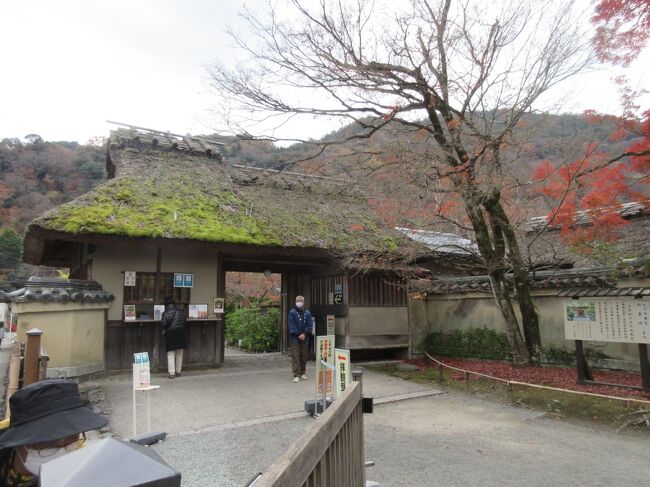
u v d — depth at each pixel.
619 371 8.50
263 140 9.27
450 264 13.44
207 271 10.60
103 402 7.04
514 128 8.82
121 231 8.47
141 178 10.56
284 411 6.70
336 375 5.65
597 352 8.87
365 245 11.36
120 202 9.37
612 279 8.32
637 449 5.25
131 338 9.59
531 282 9.92
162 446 5.15
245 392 7.93
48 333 7.89
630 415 6.23
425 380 9.32
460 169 8.45
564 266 12.09
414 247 11.77
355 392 2.97
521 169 9.10
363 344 11.49
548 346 9.70
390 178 9.12
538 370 8.92
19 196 42.19
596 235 9.15
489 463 4.79
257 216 10.89
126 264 9.70
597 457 4.99
